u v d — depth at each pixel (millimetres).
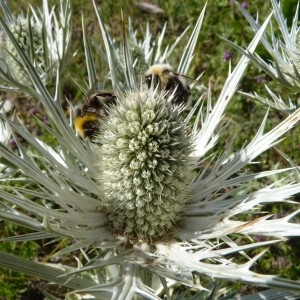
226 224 90
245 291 129
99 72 188
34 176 84
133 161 94
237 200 94
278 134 94
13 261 84
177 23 206
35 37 135
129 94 99
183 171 96
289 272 136
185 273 76
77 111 107
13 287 140
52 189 88
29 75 88
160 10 209
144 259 84
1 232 148
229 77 102
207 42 194
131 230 94
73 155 104
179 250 88
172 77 113
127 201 94
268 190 91
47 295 96
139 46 144
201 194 101
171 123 96
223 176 99
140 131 95
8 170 107
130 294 74
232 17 196
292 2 177
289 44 127
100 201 98
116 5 215
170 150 95
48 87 126
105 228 96
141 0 216
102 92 105
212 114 104
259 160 154
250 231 82
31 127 174
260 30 98
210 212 97
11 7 217
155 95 97
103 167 98
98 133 105
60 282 88
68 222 88
